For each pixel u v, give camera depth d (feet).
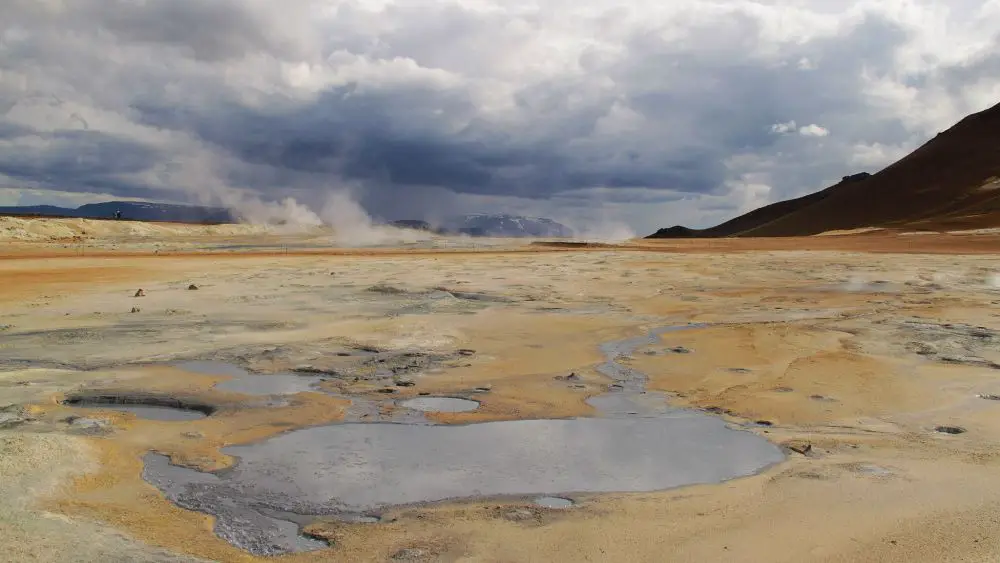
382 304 68.08
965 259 126.52
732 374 40.45
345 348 46.85
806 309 65.92
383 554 18.92
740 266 115.65
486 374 40.52
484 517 21.35
